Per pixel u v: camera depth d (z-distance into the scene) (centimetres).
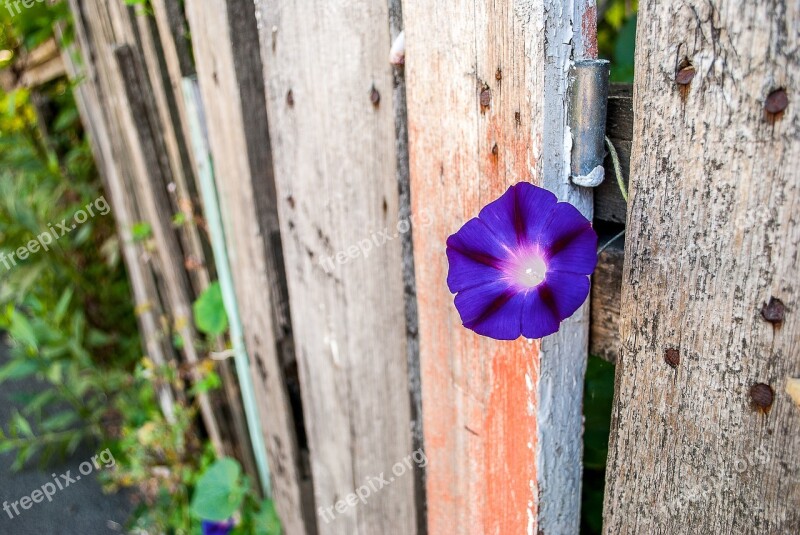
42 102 175
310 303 67
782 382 29
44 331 150
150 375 130
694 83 29
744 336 29
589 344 41
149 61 88
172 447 124
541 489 42
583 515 59
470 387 46
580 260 32
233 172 72
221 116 71
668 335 32
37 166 178
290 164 62
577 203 37
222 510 95
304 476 86
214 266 96
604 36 84
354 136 53
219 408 111
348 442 68
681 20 29
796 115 26
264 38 59
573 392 41
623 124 35
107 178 143
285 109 60
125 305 175
